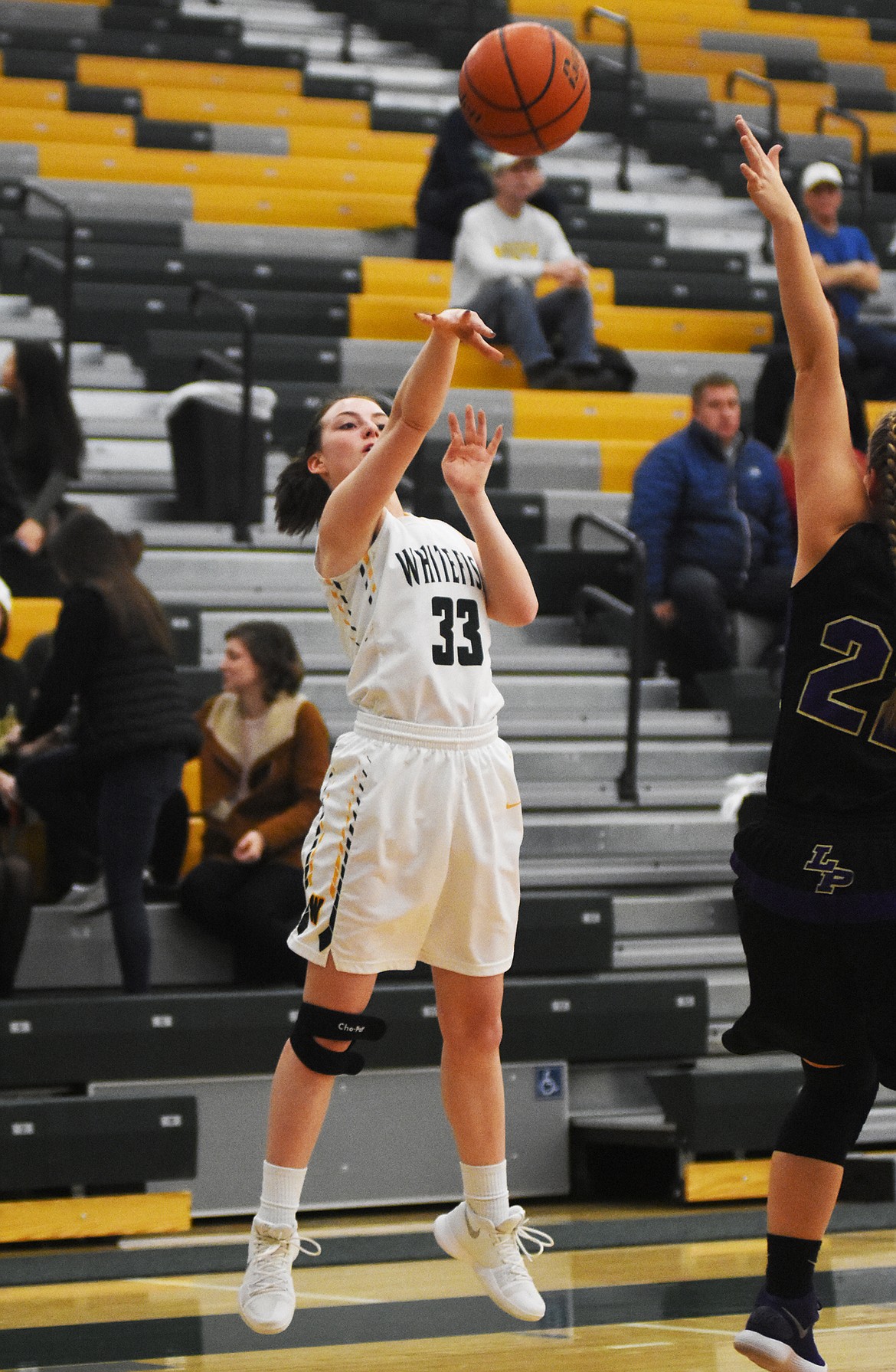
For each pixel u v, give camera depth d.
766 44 23.33
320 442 5.33
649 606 12.13
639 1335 5.77
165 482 13.30
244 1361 5.48
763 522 12.31
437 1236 5.13
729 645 11.96
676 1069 9.85
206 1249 7.89
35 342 11.12
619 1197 9.52
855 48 24.11
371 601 4.86
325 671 11.36
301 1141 4.84
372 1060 8.86
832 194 15.60
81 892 9.63
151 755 8.66
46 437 11.05
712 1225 8.30
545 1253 7.62
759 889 4.43
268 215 17.02
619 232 18.42
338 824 4.80
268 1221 4.81
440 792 4.78
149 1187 8.66
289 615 11.54
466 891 4.84
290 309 15.05
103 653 8.68
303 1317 6.28
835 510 4.44
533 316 14.10
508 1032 9.21
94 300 14.70
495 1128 5.00
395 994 8.93
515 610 5.02
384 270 16.02
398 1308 6.44
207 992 9.34
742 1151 9.45
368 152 19.06
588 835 10.70
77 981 9.48
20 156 16.92
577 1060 9.56
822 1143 4.55
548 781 11.09
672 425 14.59
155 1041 8.62
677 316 16.47
